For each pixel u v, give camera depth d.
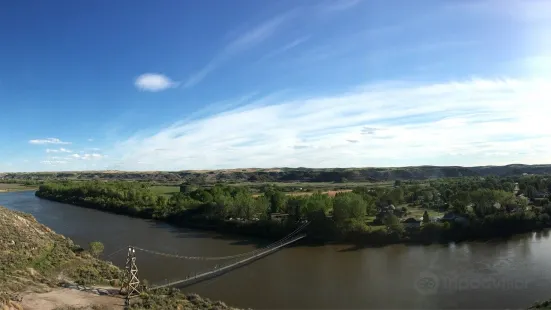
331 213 112.25
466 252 86.94
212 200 133.62
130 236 107.38
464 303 56.97
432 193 151.75
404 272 73.00
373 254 88.56
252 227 112.19
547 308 48.56
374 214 128.25
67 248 69.44
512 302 56.75
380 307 56.41
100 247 77.06
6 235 63.25
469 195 121.00
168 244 98.44
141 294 53.16
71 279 57.09
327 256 87.50
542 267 73.38
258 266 79.12
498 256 82.44
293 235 103.00
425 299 58.84
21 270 54.50
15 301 43.41
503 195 120.44
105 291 53.69
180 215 131.62
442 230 100.19
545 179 171.00
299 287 65.31
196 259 82.75
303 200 122.88
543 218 113.00
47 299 47.16
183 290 63.28
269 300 59.38
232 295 61.44
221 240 104.81
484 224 104.56
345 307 56.62
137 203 154.62
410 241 98.81
